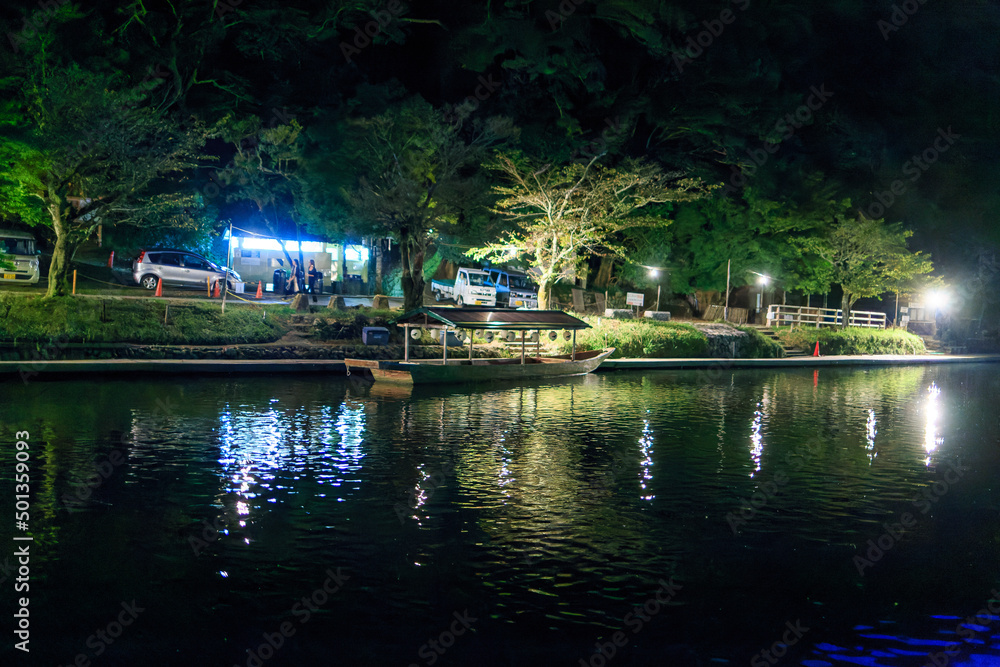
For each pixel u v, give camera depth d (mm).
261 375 27609
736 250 53469
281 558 10312
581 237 38344
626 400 25562
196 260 37562
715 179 52562
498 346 35344
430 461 15898
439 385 27531
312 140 42719
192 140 30609
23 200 29625
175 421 18953
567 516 12461
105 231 42906
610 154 47781
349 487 13797
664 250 51656
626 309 46219
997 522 12648
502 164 39312
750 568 10359
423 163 36844
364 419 20312
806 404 26375
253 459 15586
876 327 55250
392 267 50719
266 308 33250
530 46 43312
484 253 37875
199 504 12555
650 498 13641
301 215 43406
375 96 40469
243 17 40094
